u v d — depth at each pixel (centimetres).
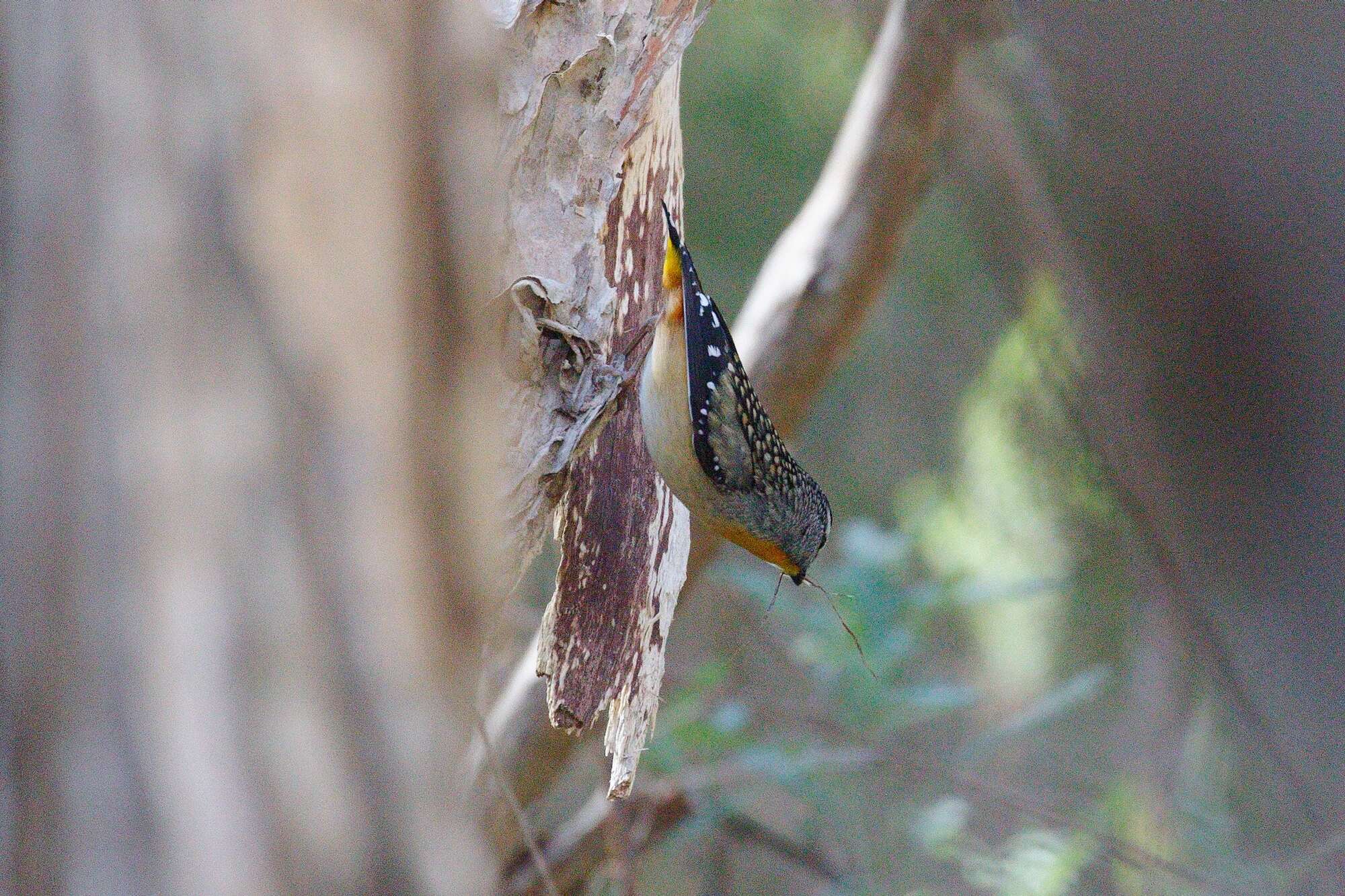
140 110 304
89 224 301
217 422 301
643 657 470
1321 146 464
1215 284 466
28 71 305
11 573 294
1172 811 485
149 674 290
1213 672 468
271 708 295
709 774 481
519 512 465
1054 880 482
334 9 319
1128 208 467
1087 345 470
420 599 316
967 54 477
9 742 290
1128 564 491
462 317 334
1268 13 464
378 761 302
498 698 482
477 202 342
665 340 469
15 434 297
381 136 322
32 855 285
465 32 343
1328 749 467
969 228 516
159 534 295
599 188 465
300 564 302
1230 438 466
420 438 322
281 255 310
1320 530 466
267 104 311
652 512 470
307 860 290
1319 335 465
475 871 321
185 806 285
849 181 483
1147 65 465
